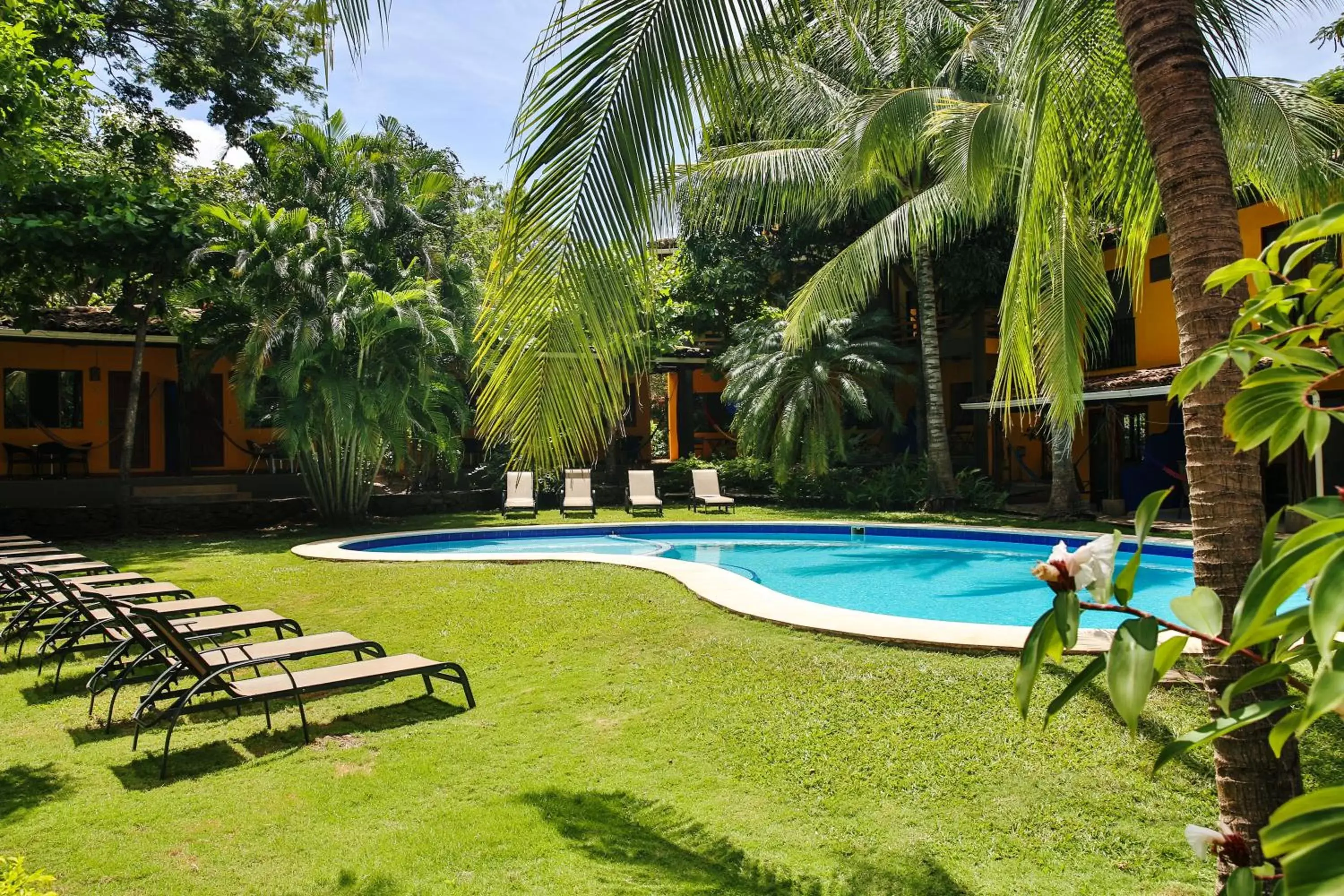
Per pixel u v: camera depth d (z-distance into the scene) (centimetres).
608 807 421
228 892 344
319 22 402
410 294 1583
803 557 1465
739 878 356
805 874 360
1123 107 507
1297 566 112
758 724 516
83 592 665
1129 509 1778
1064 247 736
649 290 404
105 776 462
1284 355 153
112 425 2116
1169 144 275
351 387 1570
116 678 622
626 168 383
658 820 408
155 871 360
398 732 525
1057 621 147
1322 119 965
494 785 447
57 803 427
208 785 448
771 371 1980
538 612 805
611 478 2309
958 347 2370
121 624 607
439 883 350
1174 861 369
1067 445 1681
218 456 2242
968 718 506
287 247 1584
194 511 1714
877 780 445
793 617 706
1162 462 1872
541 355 400
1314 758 446
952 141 1305
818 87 1628
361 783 450
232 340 1700
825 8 437
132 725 547
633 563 1020
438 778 455
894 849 381
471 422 1961
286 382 1530
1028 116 502
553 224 381
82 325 1798
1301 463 1416
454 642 730
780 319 2048
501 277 385
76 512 1605
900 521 1686
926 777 445
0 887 217
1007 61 511
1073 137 511
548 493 2145
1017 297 523
